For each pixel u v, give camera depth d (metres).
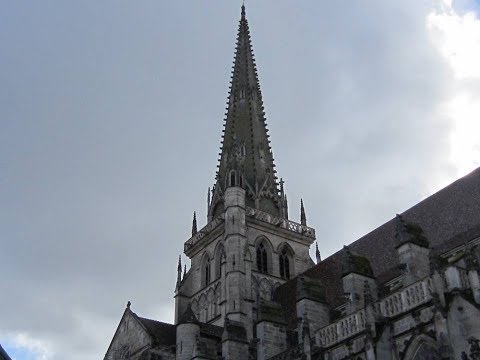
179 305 96.75
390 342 45.31
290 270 97.81
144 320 79.88
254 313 85.25
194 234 104.00
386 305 47.47
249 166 106.19
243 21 128.50
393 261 67.62
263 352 60.12
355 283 57.72
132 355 78.06
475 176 66.31
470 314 39.34
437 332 40.16
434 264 42.81
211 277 95.19
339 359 49.62
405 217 72.31
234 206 94.19
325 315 61.25
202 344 66.06
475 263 40.81
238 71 120.56
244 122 111.81
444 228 63.84
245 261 89.69
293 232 100.75
